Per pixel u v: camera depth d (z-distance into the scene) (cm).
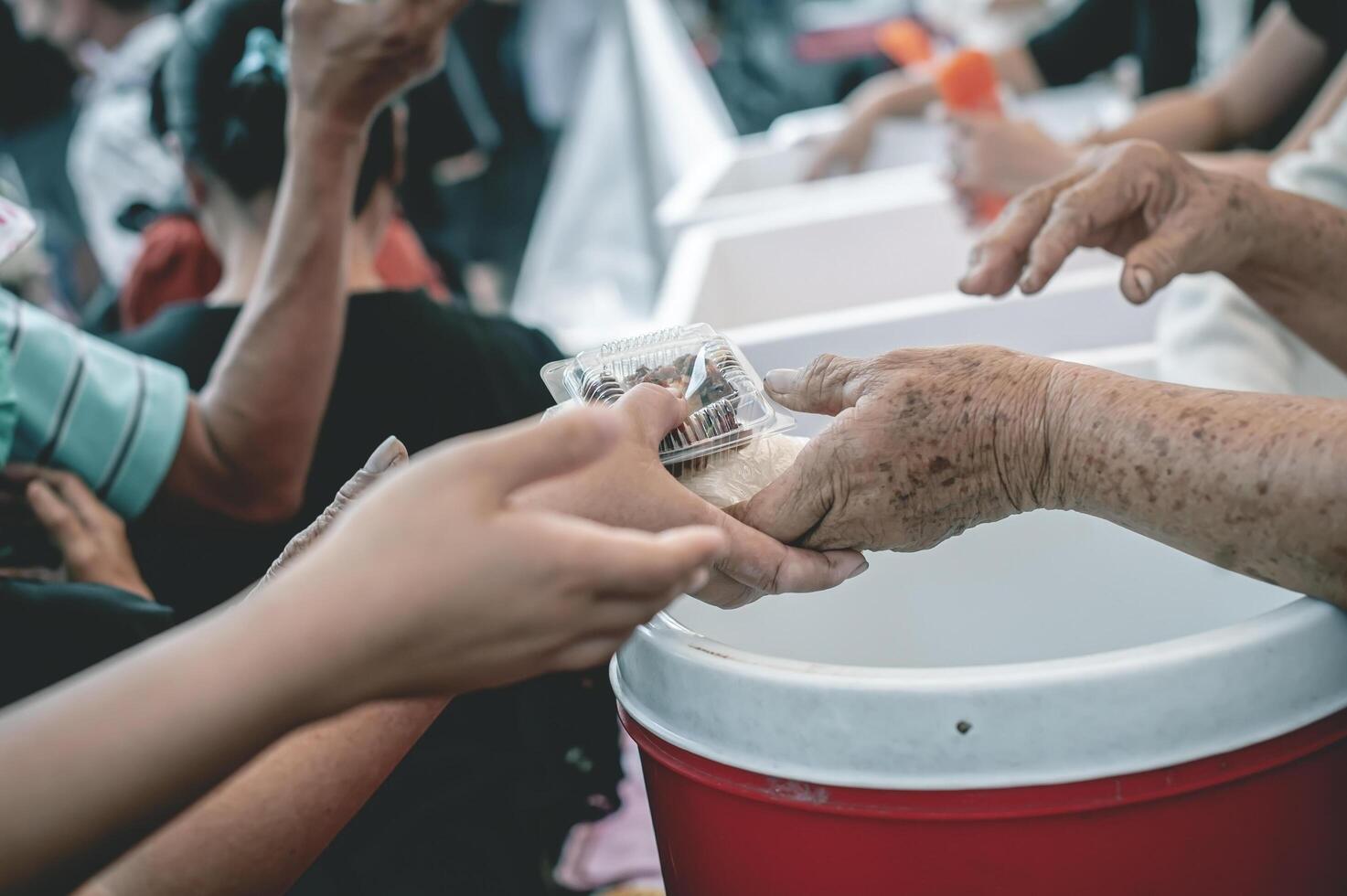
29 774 34
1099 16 243
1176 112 193
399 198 189
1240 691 48
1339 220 82
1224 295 106
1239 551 54
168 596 115
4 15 286
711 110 299
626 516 55
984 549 75
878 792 49
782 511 61
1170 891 49
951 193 157
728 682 52
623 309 287
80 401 102
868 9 418
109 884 57
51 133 297
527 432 38
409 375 114
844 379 65
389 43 95
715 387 65
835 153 218
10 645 76
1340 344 84
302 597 36
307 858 62
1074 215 78
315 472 114
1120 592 73
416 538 36
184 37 118
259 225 124
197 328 123
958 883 49
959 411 59
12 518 103
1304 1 180
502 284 341
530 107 332
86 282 301
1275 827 50
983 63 158
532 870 103
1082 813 47
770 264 174
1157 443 55
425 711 66
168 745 35
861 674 49
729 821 54
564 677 107
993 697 47
